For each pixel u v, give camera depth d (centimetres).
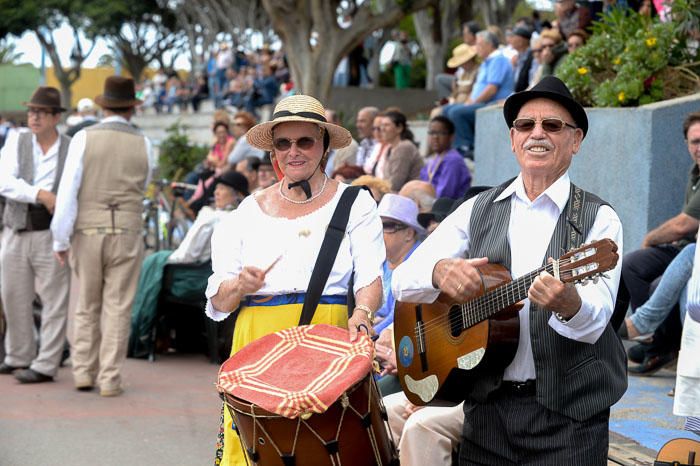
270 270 426
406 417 475
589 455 376
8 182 787
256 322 428
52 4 4806
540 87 385
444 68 3098
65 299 820
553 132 382
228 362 396
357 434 380
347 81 2778
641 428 559
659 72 842
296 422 371
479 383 395
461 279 382
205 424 700
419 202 769
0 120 2905
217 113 1536
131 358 929
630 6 1012
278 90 2506
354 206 431
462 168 990
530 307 381
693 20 842
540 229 386
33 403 746
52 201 790
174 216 1466
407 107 2727
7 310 825
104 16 4906
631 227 787
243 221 437
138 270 785
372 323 419
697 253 371
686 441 414
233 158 1341
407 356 437
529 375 385
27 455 621
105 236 759
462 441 408
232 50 3195
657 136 771
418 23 3155
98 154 757
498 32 1423
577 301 347
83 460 614
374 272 425
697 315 366
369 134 1148
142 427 688
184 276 902
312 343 400
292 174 427
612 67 898
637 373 677
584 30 1063
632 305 703
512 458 391
